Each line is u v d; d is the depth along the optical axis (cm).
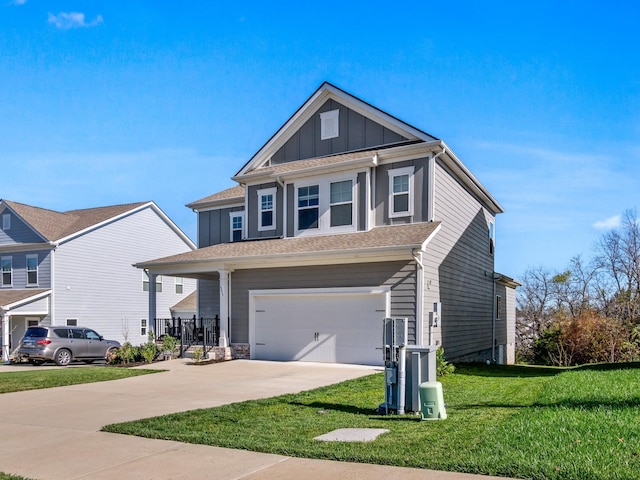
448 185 1858
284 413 861
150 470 579
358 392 1081
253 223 2078
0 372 1666
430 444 620
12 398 1117
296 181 1917
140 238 3269
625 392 923
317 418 814
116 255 3109
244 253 1802
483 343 2258
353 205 1777
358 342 1614
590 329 2600
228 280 1875
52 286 2767
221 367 1620
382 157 1762
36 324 2789
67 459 632
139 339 3194
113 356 1898
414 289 1523
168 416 844
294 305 1745
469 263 2088
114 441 708
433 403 775
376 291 1577
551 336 2700
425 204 1695
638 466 500
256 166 2114
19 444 711
